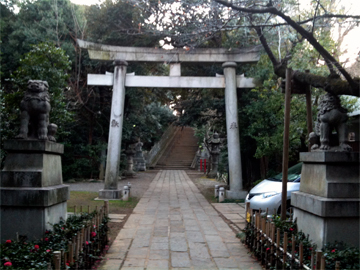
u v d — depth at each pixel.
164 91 17.47
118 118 11.73
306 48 8.74
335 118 4.86
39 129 5.23
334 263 3.62
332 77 5.19
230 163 11.70
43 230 4.82
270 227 4.64
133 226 7.39
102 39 14.40
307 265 3.69
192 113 14.03
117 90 11.76
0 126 8.23
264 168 12.70
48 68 8.88
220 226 7.47
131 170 21.73
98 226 5.18
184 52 11.77
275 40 9.38
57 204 5.40
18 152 5.09
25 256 3.62
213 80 11.96
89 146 17.08
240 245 5.91
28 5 15.77
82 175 17.59
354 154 4.61
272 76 10.61
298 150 11.75
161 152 32.00
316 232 4.60
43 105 5.21
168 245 5.88
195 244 5.96
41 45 9.12
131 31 13.28
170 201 11.36
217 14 7.15
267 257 4.61
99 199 11.27
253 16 8.20
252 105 11.40
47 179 5.22
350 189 4.56
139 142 26.98
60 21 15.19
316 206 4.52
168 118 27.94
